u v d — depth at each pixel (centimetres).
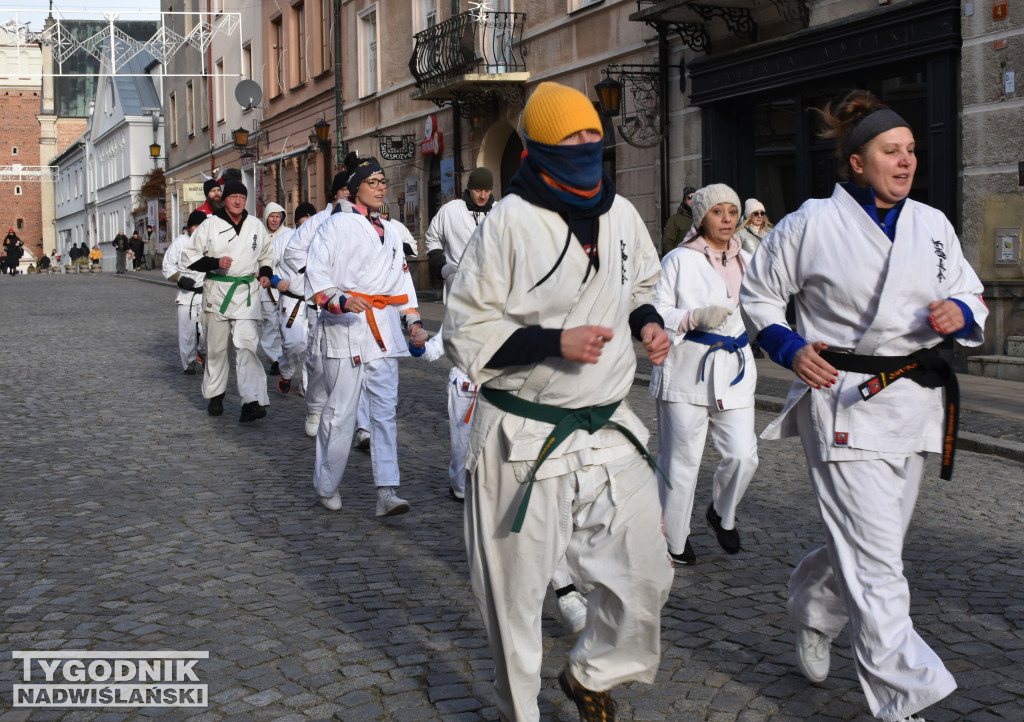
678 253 526
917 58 1235
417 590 500
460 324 308
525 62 2031
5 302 2561
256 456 826
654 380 532
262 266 984
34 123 9538
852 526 338
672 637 436
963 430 845
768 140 1517
